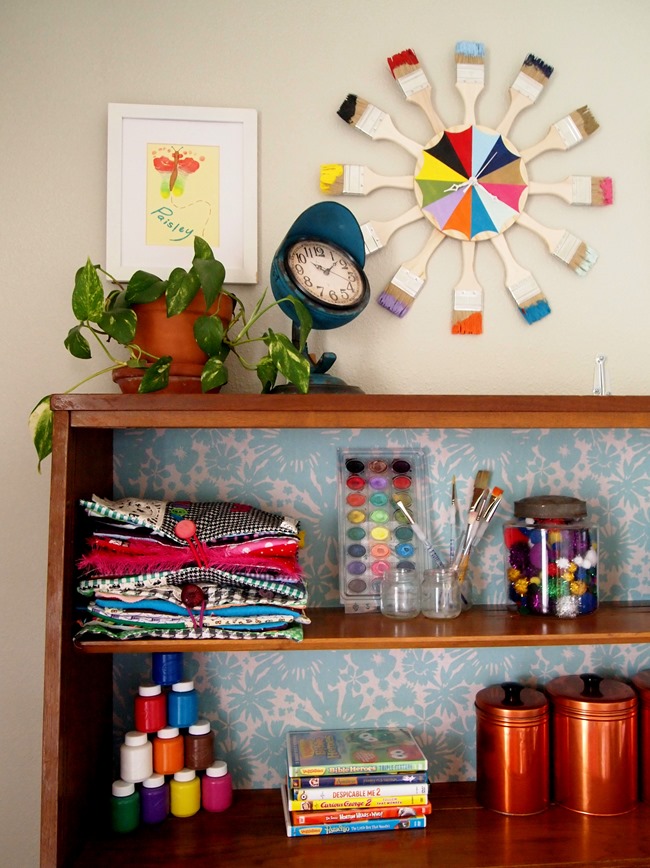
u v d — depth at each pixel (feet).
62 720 3.32
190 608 3.46
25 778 4.14
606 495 4.49
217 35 4.36
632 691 4.09
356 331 4.38
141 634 3.43
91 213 4.26
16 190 4.23
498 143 4.47
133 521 3.56
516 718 3.92
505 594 4.41
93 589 3.46
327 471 4.32
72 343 3.55
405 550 4.19
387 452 4.33
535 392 4.48
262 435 4.29
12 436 4.18
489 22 4.51
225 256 4.27
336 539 4.31
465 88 4.44
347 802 3.76
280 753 4.27
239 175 4.30
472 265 4.45
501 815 3.93
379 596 4.13
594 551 4.08
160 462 4.25
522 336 4.49
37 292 4.22
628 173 4.58
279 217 4.35
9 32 4.25
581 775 3.93
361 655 4.32
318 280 3.90
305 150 4.38
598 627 3.74
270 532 3.67
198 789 3.95
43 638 4.17
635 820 3.86
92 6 4.29
